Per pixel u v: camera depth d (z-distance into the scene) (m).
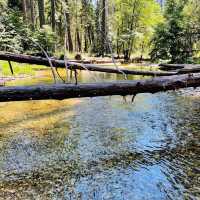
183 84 5.11
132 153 6.76
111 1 40.72
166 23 22.02
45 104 11.36
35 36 25.58
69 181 5.56
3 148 7.03
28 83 15.16
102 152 6.81
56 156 6.60
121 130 8.26
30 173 5.87
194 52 21.83
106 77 18.42
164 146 7.15
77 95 4.59
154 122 8.99
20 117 9.52
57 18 37.47
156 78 5.02
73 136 7.79
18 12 27.20
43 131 8.20
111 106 11.03
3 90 4.23
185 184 5.42
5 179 5.64
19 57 7.27
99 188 5.32
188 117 9.53
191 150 6.90
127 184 5.44
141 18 39.69
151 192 5.18
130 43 37.94
